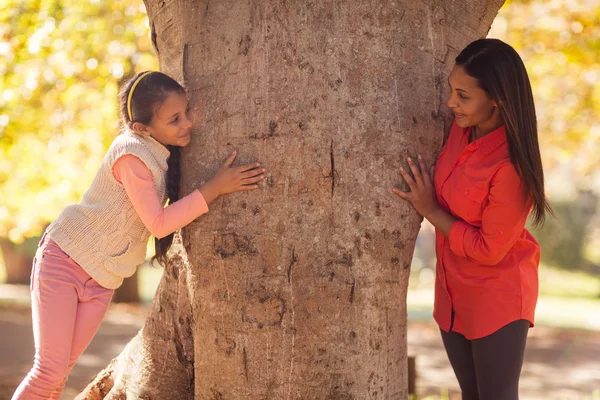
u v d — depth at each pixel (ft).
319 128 8.66
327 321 8.71
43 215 34.37
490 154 9.11
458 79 8.91
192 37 9.33
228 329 8.89
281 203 8.67
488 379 9.43
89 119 31.01
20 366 22.84
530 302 9.42
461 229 9.22
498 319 9.29
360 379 8.86
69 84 29.43
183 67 9.46
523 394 23.56
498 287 9.35
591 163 47.73
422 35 9.35
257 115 8.75
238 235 8.79
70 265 9.41
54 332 9.20
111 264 9.44
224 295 8.90
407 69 9.19
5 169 32.27
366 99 8.84
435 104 9.54
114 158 9.04
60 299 9.27
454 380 25.04
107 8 29.01
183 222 8.71
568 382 25.66
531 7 32.99
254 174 8.67
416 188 9.19
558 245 86.74
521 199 8.94
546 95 37.96
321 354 8.70
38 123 30.19
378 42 8.93
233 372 8.88
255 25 8.78
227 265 8.85
